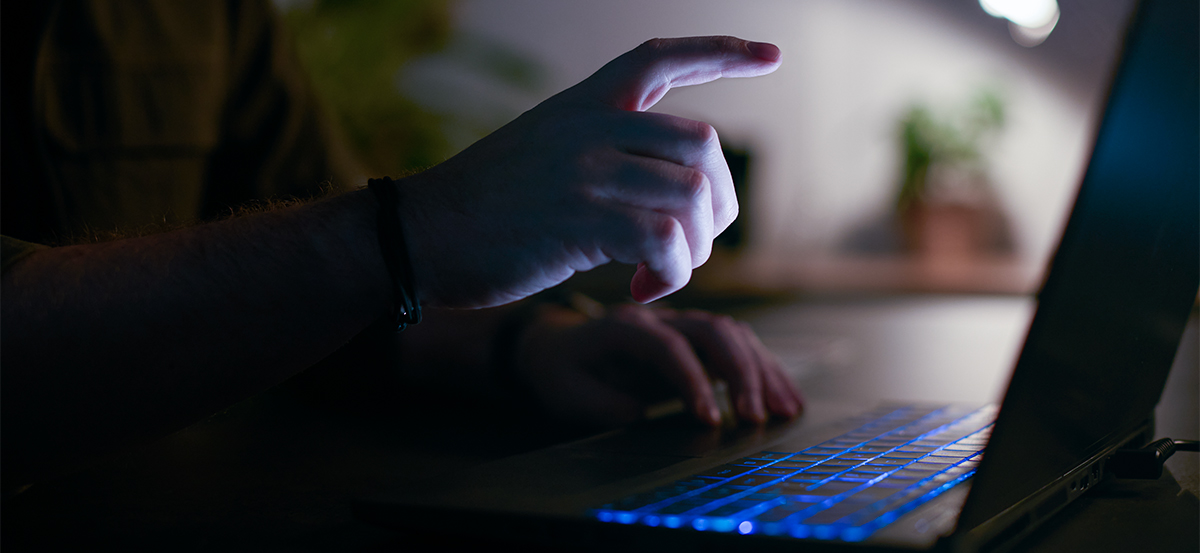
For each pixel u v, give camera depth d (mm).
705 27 2818
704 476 424
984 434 534
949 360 1099
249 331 453
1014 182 2568
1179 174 446
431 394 892
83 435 438
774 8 2789
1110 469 432
